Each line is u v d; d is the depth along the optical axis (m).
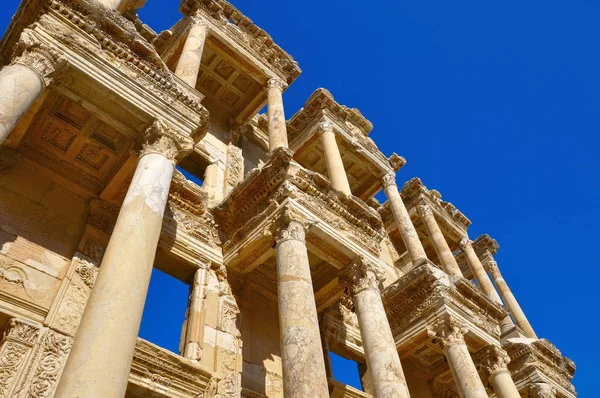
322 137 22.20
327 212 14.72
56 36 10.01
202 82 21.66
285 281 11.89
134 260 8.48
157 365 11.17
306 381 9.88
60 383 6.80
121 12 13.29
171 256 14.02
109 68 10.71
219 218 15.91
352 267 14.68
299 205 13.89
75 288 10.93
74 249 11.70
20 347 9.40
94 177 12.98
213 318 13.62
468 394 15.56
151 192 9.76
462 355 16.56
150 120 11.10
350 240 14.79
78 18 10.52
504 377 18.11
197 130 12.05
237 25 21.80
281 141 18.05
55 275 10.94
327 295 16.55
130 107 10.83
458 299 18.75
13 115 8.38
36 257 10.88
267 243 14.15
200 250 14.75
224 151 20.48
